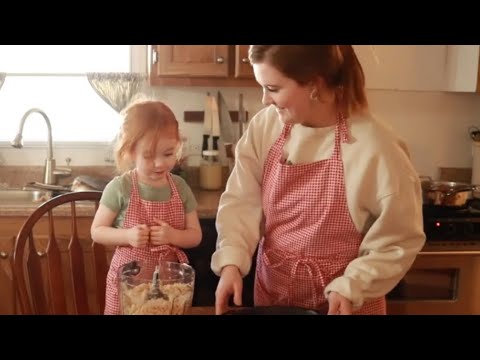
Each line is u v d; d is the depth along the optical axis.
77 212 2.41
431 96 3.20
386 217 1.27
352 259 1.38
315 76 1.20
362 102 1.32
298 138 1.38
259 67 1.20
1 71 2.99
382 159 1.27
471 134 3.22
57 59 3.01
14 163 3.01
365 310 1.39
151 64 2.70
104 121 3.07
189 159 3.06
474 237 2.59
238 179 1.47
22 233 1.58
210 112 2.94
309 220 1.38
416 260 2.54
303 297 1.41
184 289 1.10
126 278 1.10
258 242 1.54
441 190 2.63
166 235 1.54
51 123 3.04
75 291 1.69
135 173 1.63
